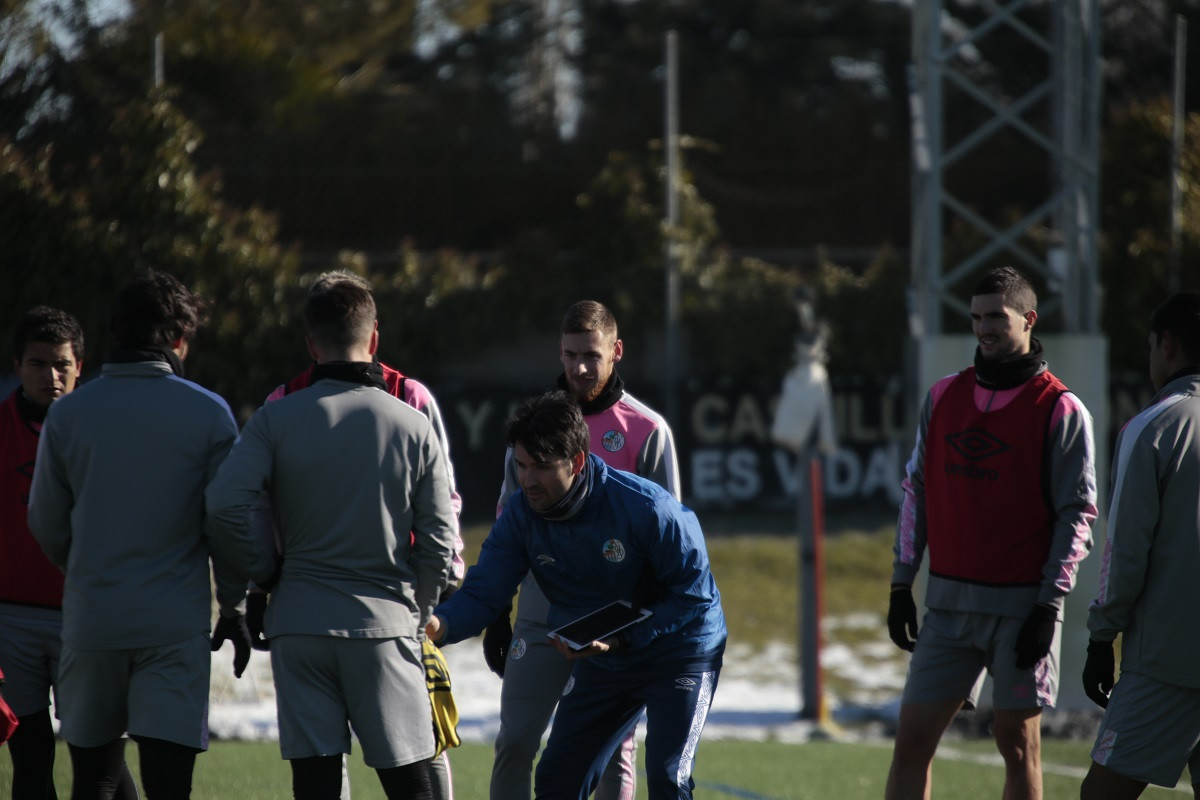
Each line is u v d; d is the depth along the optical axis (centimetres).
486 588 1441
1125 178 5350
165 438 1398
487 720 3406
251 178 5306
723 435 5400
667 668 1434
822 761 2700
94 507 1379
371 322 1438
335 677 1366
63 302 4341
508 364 5312
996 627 1666
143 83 4512
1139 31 6141
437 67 7419
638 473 1703
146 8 4850
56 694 1494
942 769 2542
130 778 1552
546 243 5359
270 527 1444
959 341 3262
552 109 6481
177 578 1395
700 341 5400
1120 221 5334
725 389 5409
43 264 4328
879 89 8638
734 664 4134
